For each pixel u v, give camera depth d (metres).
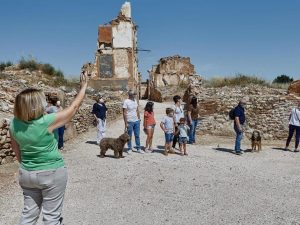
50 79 30.31
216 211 6.47
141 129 19.09
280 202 7.10
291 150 14.23
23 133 3.68
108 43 36.62
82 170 9.57
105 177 8.84
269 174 9.67
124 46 36.41
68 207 6.59
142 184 8.24
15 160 10.27
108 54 36.22
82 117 17.58
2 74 25.48
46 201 3.79
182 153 12.37
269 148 14.64
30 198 3.83
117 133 17.77
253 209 6.62
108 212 6.35
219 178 8.98
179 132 12.27
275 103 17.80
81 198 7.15
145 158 11.37
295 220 6.08
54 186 3.75
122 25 36.44
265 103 17.88
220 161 11.35
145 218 6.07
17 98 3.75
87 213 6.28
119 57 36.31
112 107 23.55
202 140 16.30
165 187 8.02
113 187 7.97
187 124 15.26
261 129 17.56
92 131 18.47
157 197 7.27
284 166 10.97
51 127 3.76
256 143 13.50
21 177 3.76
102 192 7.58
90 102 24.38
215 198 7.27
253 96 18.28
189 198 7.23
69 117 3.88
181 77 53.66
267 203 7.02
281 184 8.59
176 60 54.84
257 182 8.70
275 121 17.50
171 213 6.33
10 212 6.21
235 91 20.33
